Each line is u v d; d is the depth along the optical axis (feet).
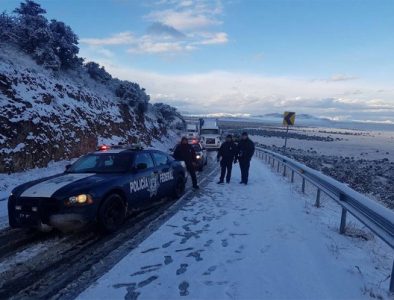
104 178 22.71
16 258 17.70
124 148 28.40
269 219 24.64
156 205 29.73
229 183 42.52
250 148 41.42
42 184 21.26
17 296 13.82
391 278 13.92
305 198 33.30
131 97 99.19
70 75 81.25
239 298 13.43
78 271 16.07
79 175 23.57
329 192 25.66
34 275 15.70
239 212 26.91
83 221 19.89
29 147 46.96
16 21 74.49
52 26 80.74
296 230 21.93
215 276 15.34
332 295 13.62
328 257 17.40
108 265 16.71
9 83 51.83
